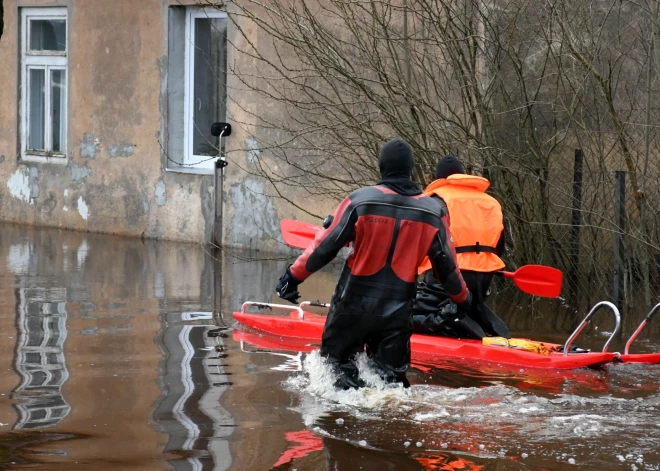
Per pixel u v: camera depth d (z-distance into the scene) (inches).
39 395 218.8
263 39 493.0
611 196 384.5
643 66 389.4
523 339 283.4
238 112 507.5
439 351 273.3
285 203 492.7
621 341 297.1
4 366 246.8
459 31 395.2
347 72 378.6
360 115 407.8
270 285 393.1
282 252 495.5
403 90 380.2
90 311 329.1
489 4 395.5
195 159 542.6
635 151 389.1
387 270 219.5
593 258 386.6
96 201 571.5
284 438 189.3
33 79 607.5
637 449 185.6
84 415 203.2
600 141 388.8
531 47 398.6
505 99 395.5
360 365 225.6
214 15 524.4
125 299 354.3
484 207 279.9
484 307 281.6
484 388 232.7
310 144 452.8
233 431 193.3
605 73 394.3
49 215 594.9
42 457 175.9
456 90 400.8
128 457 176.4
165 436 189.6
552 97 400.2
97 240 537.3
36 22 603.8
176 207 537.0
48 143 600.7
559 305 355.3
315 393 223.5
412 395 223.1
